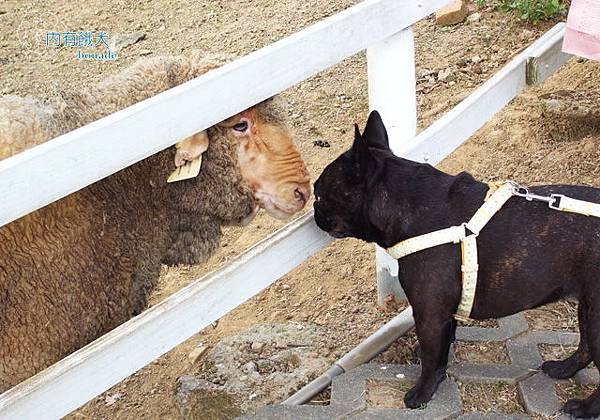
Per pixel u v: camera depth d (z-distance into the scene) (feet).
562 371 10.53
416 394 10.35
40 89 23.22
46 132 10.27
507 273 9.69
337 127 20.01
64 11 27.99
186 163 11.10
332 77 22.21
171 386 13.76
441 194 10.04
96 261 10.80
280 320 14.52
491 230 9.70
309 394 11.21
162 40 25.11
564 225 9.54
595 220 9.45
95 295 10.83
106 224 10.93
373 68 11.70
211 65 11.70
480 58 21.04
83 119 10.90
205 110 8.87
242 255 10.19
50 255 10.27
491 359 11.19
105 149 8.00
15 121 10.08
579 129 17.10
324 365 12.41
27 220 10.05
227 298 9.96
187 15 26.37
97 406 13.80
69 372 8.38
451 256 9.77
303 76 9.97
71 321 10.56
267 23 24.80
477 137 17.92
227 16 25.85
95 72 23.88
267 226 17.53
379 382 10.91
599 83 18.28
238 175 11.51
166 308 9.20
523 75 14.32
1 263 9.91
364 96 21.13
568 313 12.17
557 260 9.58
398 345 11.93
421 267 9.91
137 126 8.22
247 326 14.73
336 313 14.06
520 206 9.77
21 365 10.21
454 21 22.77
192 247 12.33
